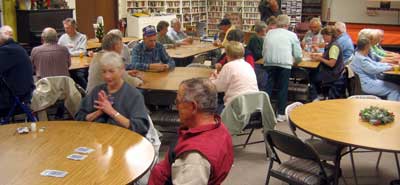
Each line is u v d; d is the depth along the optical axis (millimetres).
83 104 2898
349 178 3807
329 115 3209
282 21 5477
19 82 4164
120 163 2068
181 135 1801
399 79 5289
